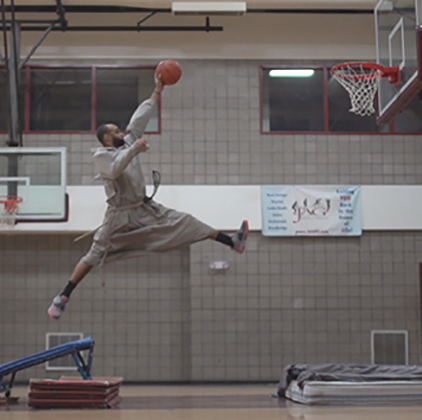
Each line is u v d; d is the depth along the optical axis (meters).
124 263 14.44
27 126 14.47
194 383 13.88
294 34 14.80
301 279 14.20
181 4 13.30
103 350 14.20
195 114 14.61
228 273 14.17
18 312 14.28
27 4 13.87
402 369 10.71
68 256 14.42
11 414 8.64
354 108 12.09
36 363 10.19
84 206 13.98
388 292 14.23
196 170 14.44
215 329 14.02
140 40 14.73
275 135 14.58
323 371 10.71
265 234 14.20
